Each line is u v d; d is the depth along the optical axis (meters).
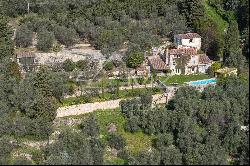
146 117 93.00
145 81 108.31
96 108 100.00
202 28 124.12
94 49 124.56
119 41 123.62
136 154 83.69
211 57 120.50
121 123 94.75
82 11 137.25
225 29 128.75
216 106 91.69
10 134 92.38
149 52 121.31
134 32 128.38
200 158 77.62
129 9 137.62
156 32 131.25
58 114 98.19
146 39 124.75
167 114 92.44
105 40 123.25
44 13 143.12
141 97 99.06
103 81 109.12
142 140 90.19
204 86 103.25
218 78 107.44
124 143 87.06
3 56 118.06
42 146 87.56
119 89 106.06
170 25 131.62
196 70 113.62
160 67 112.00
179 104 94.62
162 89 104.75
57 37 127.62
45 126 91.38
